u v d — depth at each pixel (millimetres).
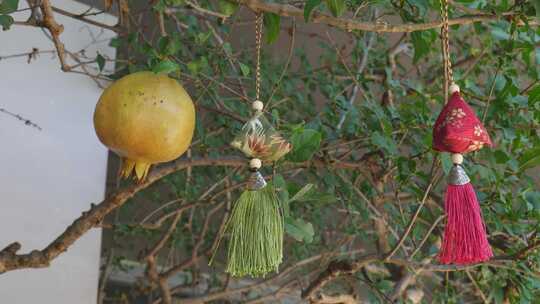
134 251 2158
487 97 1169
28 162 1323
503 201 1132
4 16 1030
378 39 1534
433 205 1315
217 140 1413
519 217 1144
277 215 945
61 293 1326
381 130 1205
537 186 1272
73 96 1376
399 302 1360
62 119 1361
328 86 1444
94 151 1389
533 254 1163
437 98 1259
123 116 920
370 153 1249
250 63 1549
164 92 931
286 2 1055
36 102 1340
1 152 1304
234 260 941
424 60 1597
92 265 1360
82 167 1373
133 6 1516
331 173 1232
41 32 1356
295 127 1011
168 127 926
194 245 1738
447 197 946
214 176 1667
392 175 1279
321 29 1879
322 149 1221
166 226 1834
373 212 1391
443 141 927
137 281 1893
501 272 1244
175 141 933
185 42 1284
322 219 1724
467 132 916
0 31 1325
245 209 944
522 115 1202
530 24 1061
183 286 1743
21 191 1312
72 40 1379
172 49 1069
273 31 1034
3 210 1294
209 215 1637
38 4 1048
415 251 1184
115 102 924
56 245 1037
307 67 1666
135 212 1986
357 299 1360
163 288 1564
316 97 1896
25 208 1312
